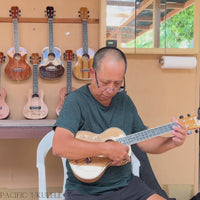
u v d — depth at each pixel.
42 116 2.09
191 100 2.26
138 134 1.25
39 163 1.49
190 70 2.23
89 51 2.12
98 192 1.17
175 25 2.14
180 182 2.29
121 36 2.10
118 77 1.13
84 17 2.11
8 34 2.12
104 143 1.13
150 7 2.12
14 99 2.16
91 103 1.23
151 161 2.28
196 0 2.13
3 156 2.22
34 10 2.13
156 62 2.21
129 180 1.27
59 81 2.19
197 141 2.27
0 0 2.09
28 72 2.10
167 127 1.24
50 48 2.08
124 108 1.30
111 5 2.07
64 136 1.12
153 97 2.23
